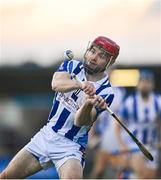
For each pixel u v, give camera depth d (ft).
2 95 127.13
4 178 52.85
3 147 112.16
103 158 84.58
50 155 51.78
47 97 126.52
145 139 82.84
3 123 127.95
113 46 51.01
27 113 128.47
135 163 81.61
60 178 50.98
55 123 52.11
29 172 52.85
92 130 85.61
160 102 82.64
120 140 82.07
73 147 51.55
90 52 51.24
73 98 51.37
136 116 82.64
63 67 51.31
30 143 52.75
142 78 82.48
